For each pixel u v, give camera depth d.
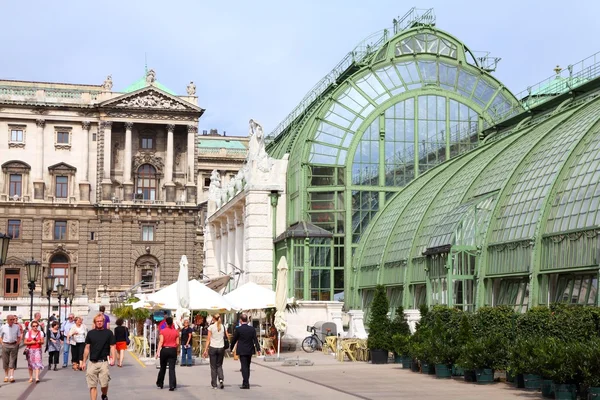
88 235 136.50
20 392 32.25
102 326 27.17
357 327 51.19
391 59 67.38
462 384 32.44
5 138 135.38
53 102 135.62
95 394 26.81
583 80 59.75
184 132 142.00
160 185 141.12
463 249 45.03
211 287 69.75
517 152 47.00
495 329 34.03
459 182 52.06
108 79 139.00
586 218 36.62
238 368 43.16
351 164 64.69
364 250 62.47
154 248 137.88
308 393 30.36
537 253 39.47
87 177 137.00
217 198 93.69
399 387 31.73
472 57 68.75
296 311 60.03
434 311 39.12
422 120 66.12
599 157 37.94
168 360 32.47
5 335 36.59
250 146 68.69
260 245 66.88
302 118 73.56
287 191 68.06
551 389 27.73
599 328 29.39
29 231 134.75
